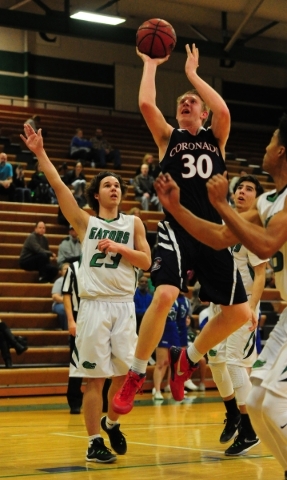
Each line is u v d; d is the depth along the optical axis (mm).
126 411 4281
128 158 19812
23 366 10422
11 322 11320
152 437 6031
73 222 4926
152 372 11000
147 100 4344
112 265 4762
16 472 4320
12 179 15000
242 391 5113
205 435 6164
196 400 9641
